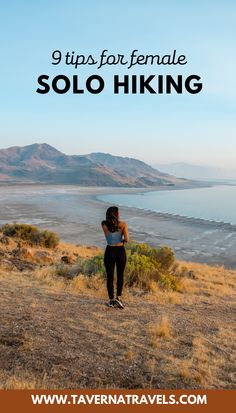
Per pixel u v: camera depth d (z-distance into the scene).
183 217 84.12
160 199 174.62
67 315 7.17
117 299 8.11
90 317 7.20
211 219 86.31
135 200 162.50
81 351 5.54
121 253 7.99
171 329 7.01
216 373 5.31
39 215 80.00
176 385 4.84
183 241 51.91
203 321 7.98
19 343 5.56
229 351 6.28
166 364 5.36
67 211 91.12
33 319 6.64
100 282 10.49
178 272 14.83
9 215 78.69
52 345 5.62
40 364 5.02
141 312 8.02
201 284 14.23
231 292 13.56
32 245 20.86
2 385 4.37
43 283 10.22
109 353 5.58
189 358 5.70
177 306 9.31
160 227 65.62
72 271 11.98
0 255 14.16
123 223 7.93
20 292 8.81
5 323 6.29
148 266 11.55
